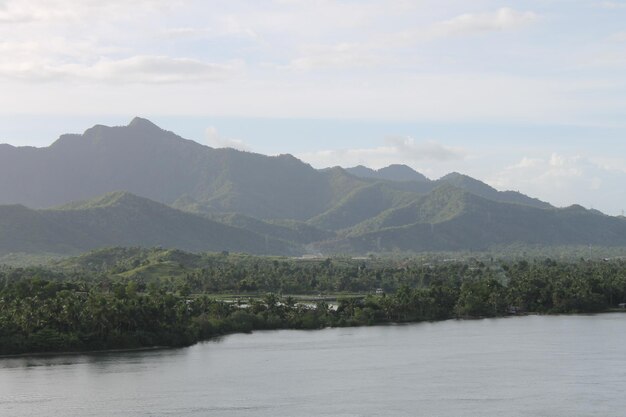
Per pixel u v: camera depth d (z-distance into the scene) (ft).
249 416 556.92
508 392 618.85
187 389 650.02
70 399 613.11
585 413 549.54
